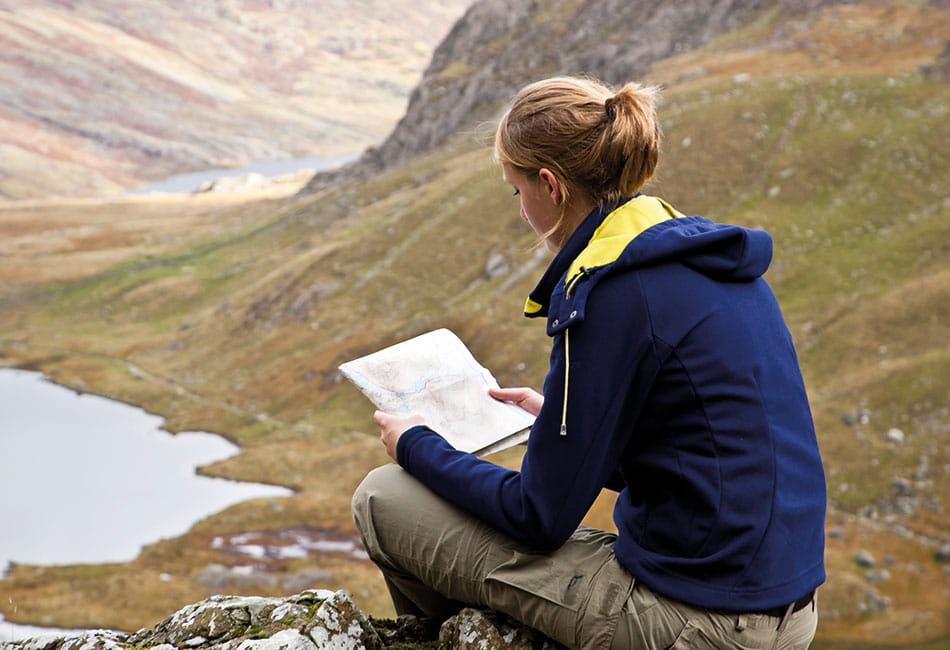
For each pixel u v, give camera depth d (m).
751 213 87.62
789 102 100.44
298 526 67.50
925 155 87.44
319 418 91.12
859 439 58.56
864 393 62.66
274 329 110.50
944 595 45.12
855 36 117.25
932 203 82.00
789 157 92.69
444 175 136.62
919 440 57.19
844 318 71.38
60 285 142.88
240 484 77.75
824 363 67.62
